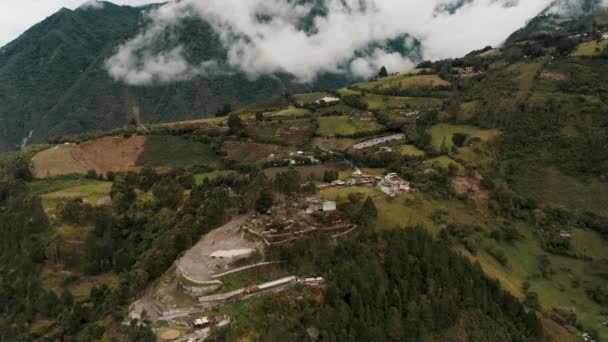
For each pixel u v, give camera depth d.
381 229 142.50
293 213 148.00
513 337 122.81
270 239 130.00
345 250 124.25
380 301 111.75
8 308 161.62
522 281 156.75
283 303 106.81
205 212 162.00
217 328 98.44
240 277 117.12
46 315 153.25
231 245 133.75
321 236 129.00
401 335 108.38
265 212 152.38
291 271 120.94
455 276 128.75
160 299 116.06
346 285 111.88
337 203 155.62
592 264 167.62
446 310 118.62
